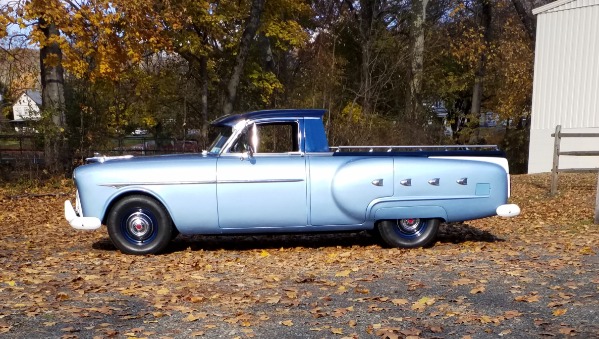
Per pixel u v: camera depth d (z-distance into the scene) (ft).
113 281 19.84
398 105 84.23
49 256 24.70
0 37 49.75
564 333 13.93
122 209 24.36
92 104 61.31
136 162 24.70
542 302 16.74
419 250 25.25
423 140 72.02
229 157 24.82
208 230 24.66
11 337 14.07
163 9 57.67
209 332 14.44
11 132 56.95
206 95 79.05
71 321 15.35
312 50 85.76
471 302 16.85
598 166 59.41
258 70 81.66
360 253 24.86
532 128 64.75
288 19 82.48
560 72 61.82
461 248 25.90
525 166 112.88
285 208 24.63
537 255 24.03
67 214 24.39
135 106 85.40
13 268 22.09
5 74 70.18
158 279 20.24
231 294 18.04
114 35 52.54
